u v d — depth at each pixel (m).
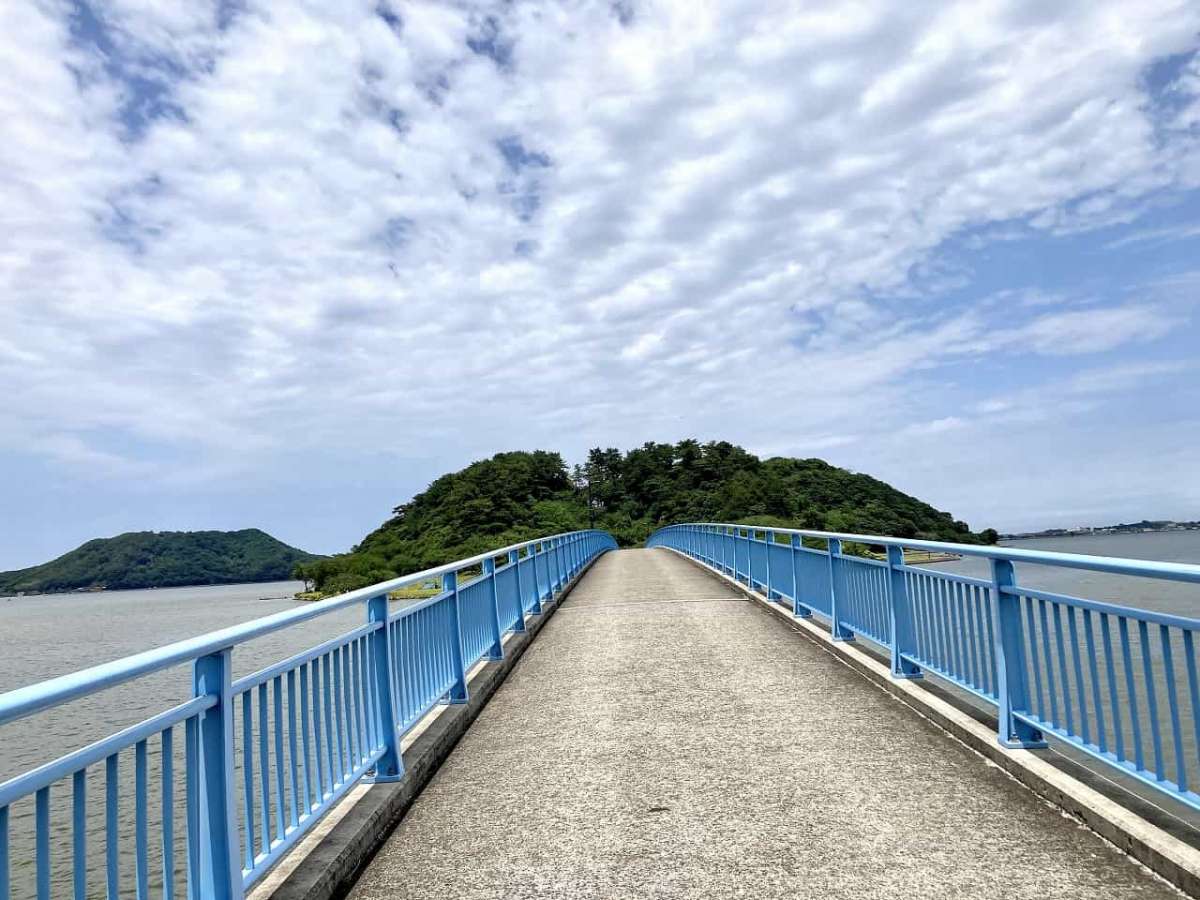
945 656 6.27
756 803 4.68
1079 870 3.65
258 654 33.09
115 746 2.54
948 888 3.53
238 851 3.19
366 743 4.89
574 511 109.31
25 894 10.65
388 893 3.87
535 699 7.77
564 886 3.78
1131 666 3.91
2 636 70.25
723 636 10.59
